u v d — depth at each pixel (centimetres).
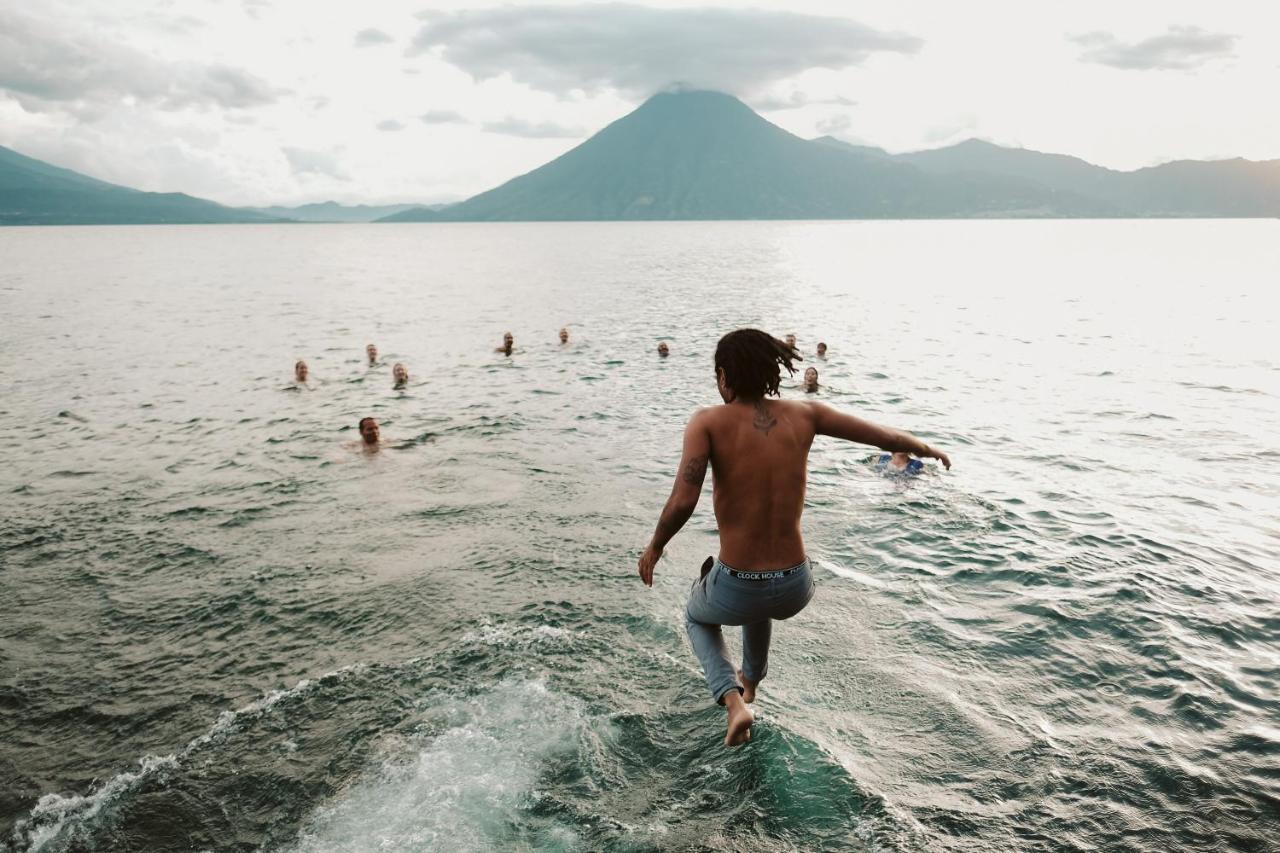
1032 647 577
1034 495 941
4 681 581
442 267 6994
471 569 762
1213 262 6725
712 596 354
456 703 529
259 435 1338
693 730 488
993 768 439
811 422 347
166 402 1619
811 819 404
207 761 482
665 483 1046
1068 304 3425
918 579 708
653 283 4916
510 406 1547
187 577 762
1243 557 740
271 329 2802
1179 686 516
